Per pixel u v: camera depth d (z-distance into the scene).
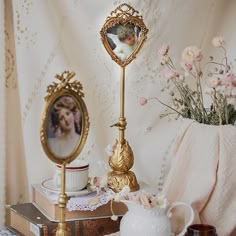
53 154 1.10
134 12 1.44
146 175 1.66
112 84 1.60
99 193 1.35
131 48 1.41
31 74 1.53
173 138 1.66
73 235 1.28
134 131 1.64
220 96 1.31
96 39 1.57
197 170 1.29
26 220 1.32
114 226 1.33
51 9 1.52
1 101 1.52
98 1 1.54
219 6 1.67
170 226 1.19
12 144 1.59
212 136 1.27
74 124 1.13
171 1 1.60
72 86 1.12
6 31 1.54
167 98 1.64
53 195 1.31
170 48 1.62
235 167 1.26
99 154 1.61
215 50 1.67
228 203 1.28
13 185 1.60
